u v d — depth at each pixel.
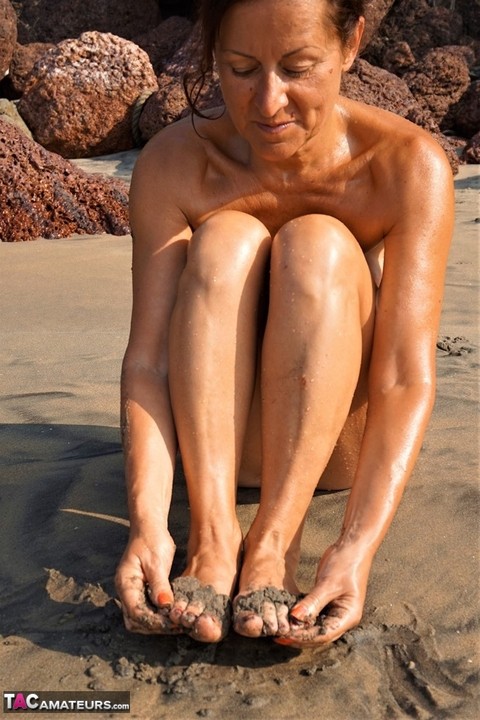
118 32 15.34
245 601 2.38
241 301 2.64
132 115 12.55
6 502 3.12
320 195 2.90
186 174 2.93
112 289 6.02
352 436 2.94
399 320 2.74
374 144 2.87
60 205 7.95
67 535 2.90
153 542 2.49
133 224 2.98
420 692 2.27
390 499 2.55
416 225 2.80
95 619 2.51
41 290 6.04
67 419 3.81
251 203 2.93
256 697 2.24
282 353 2.56
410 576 2.69
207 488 2.59
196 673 2.32
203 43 2.73
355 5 2.61
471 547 2.80
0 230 7.75
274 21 2.48
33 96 12.52
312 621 2.34
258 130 2.63
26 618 2.53
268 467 2.60
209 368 2.61
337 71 2.62
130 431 2.69
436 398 3.97
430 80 13.32
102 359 4.57
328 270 2.56
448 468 3.28
